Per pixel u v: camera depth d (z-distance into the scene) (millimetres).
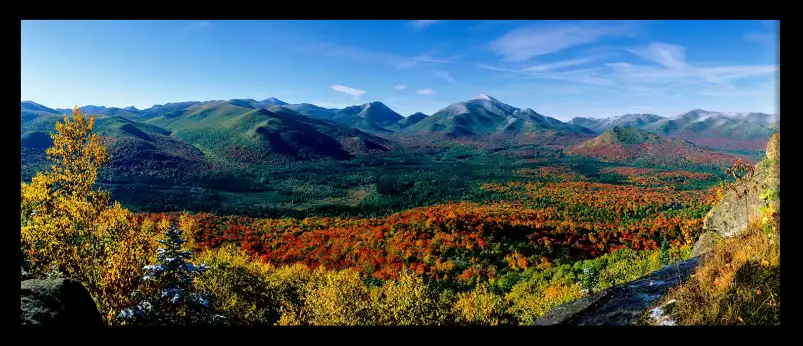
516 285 37281
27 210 10789
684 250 15523
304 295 27688
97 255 10094
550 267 46688
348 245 56906
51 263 9742
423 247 53625
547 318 4898
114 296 9164
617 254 34281
